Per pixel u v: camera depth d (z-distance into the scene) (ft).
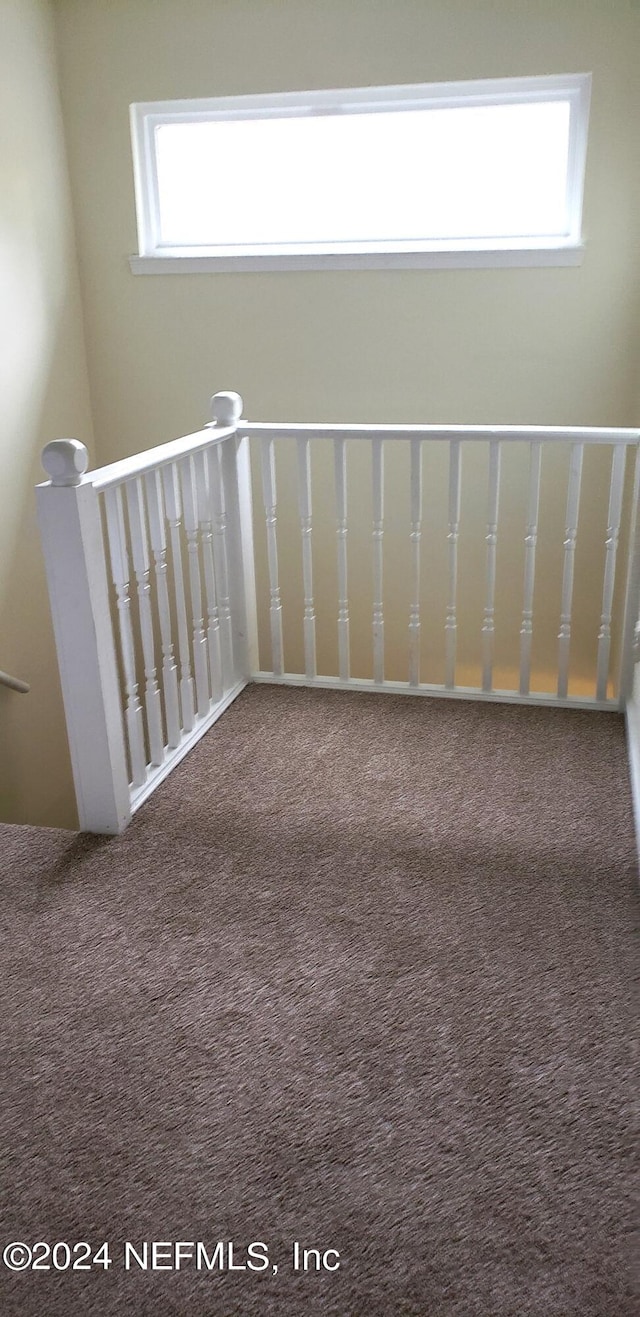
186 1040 5.42
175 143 12.25
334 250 11.94
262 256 11.85
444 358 11.85
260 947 6.21
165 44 11.44
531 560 9.43
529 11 10.36
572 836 7.41
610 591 9.28
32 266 11.66
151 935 6.35
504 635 13.10
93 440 13.42
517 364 11.67
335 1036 5.43
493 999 5.70
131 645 7.69
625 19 10.17
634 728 8.63
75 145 12.10
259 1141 4.76
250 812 7.87
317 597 13.47
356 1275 4.10
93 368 13.07
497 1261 4.14
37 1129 4.85
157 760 8.48
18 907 6.68
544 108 11.15
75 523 6.70
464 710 9.78
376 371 12.10
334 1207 4.41
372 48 10.88
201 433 9.11
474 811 7.81
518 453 12.00
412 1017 5.57
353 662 13.74
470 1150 4.68
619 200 10.78
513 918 6.45
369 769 8.56
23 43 11.12
